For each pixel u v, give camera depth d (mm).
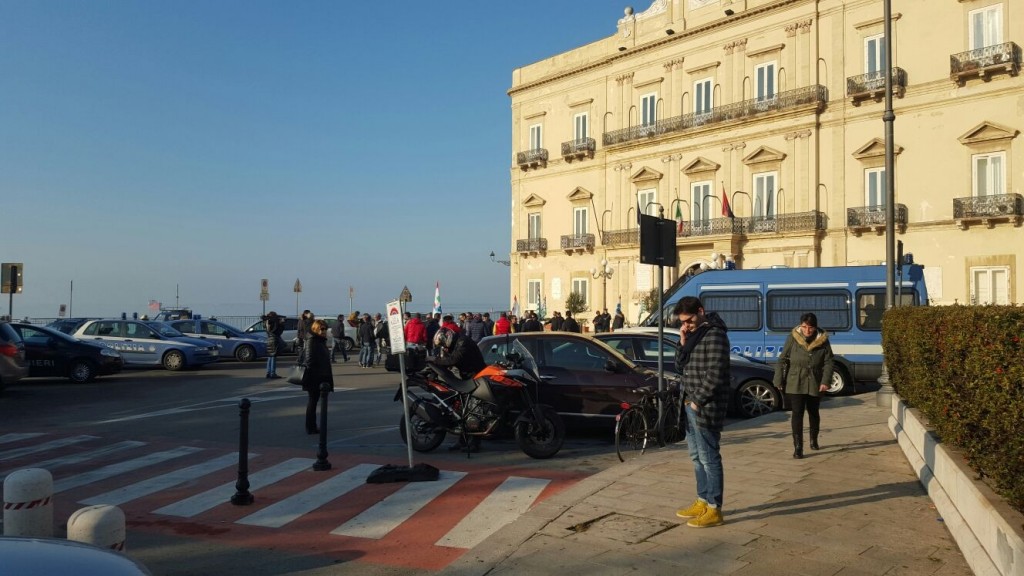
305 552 6398
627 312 39219
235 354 30672
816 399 9922
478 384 10586
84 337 26016
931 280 28984
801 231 32219
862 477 8336
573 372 11828
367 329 27734
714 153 35906
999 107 27703
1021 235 27125
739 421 13102
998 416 5223
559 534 6520
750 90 34562
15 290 23828
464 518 7289
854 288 18375
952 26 28781
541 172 44844
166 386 20812
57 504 8164
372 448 11219
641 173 38938
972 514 5586
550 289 44156
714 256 33031
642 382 11641
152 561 6219
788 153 33094
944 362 6836
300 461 10125
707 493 6691
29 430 13172
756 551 5953
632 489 8000
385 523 7188
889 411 13750
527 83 45281
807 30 32531
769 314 19125
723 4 35562
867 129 30938
